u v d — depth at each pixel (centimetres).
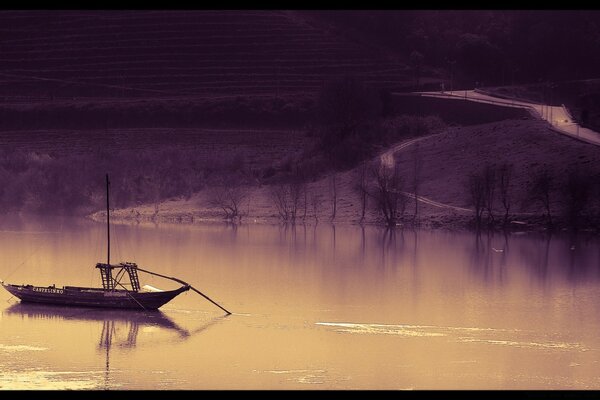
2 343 15725
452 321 17600
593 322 17638
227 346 15750
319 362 14962
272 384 13912
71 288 18250
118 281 19638
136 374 14275
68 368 14525
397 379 14200
